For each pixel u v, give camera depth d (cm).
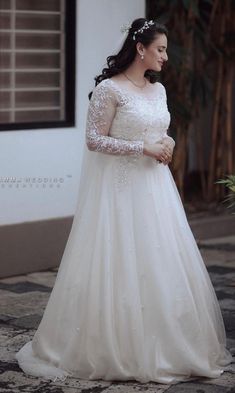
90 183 434
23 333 497
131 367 417
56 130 648
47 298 571
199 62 820
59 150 651
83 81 664
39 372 426
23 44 643
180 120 771
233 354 460
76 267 428
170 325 416
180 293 421
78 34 657
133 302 414
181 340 418
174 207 438
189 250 435
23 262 634
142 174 429
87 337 419
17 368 440
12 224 626
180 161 801
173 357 417
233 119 897
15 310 543
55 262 654
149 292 418
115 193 426
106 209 424
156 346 417
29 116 652
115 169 428
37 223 639
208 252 720
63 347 429
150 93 434
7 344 478
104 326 414
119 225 422
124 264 417
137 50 426
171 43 746
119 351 416
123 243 419
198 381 421
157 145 424
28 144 632
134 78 432
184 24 779
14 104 643
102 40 670
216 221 776
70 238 436
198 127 839
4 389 413
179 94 786
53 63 658
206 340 428
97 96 427
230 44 811
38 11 646
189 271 432
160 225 425
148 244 420
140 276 419
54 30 655
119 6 677
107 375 418
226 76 828
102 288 417
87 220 429
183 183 862
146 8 757
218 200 848
